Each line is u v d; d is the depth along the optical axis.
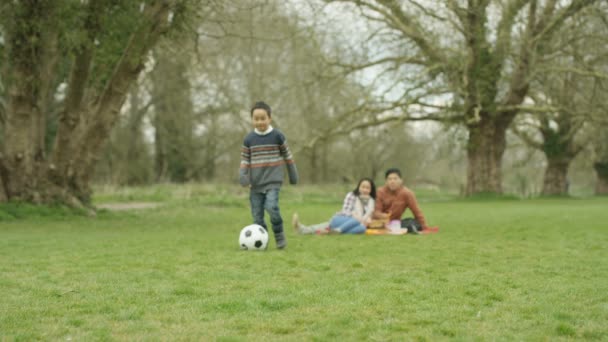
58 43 13.68
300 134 31.72
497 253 6.84
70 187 15.12
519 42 25.09
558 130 35.72
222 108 37.56
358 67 26.06
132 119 38.34
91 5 12.54
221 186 30.52
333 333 3.31
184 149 41.03
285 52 34.53
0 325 3.48
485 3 23.73
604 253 6.82
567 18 24.52
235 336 3.22
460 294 4.35
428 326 3.47
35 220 13.23
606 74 24.48
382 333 3.30
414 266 5.78
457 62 24.78
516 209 18.48
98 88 16.70
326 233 9.79
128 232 10.51
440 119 27.28
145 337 3.21
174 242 8.33
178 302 4.09
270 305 3.94
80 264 5.96
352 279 5.00
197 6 13.45
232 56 33.66
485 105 26.89
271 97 32.16
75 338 3.20
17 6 12.21
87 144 14.98
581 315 3.70
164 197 25.45
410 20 24.61
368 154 41.34
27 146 14.23
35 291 4.49
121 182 35.62
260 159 7.11
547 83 27.78
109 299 4.20
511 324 3.50
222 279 5.01
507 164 49.59
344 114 26.72
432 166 44.75
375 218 10.16
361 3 23.59
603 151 38.84
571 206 20.64
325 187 32.72
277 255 6.64
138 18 13.21
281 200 26.59
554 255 6.64
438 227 11.09
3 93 15.52
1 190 13.98
